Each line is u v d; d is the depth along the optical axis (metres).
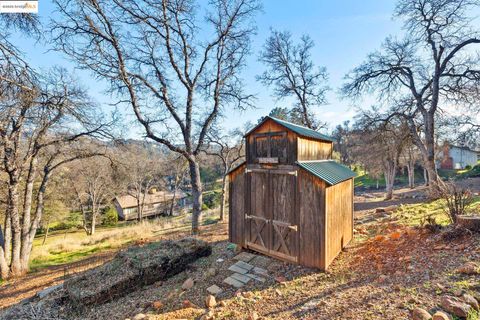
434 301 3.07
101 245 14.24
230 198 7.57
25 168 12.05
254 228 6.84
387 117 16.33
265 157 6.54
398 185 33.91
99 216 29.34
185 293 5.23
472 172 27.44
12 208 10.39
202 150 16.47
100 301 5.38
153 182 33.97
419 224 6.96
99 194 26.80
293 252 5.89
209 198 33.97
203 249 7.43
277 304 4.18
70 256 12.75
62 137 11.19
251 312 3.98
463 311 2.65
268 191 6.46
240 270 5.95
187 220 22.31
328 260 5.46
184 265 6.86
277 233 6.23
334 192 5.93
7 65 8.43
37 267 11.31
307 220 5.63
